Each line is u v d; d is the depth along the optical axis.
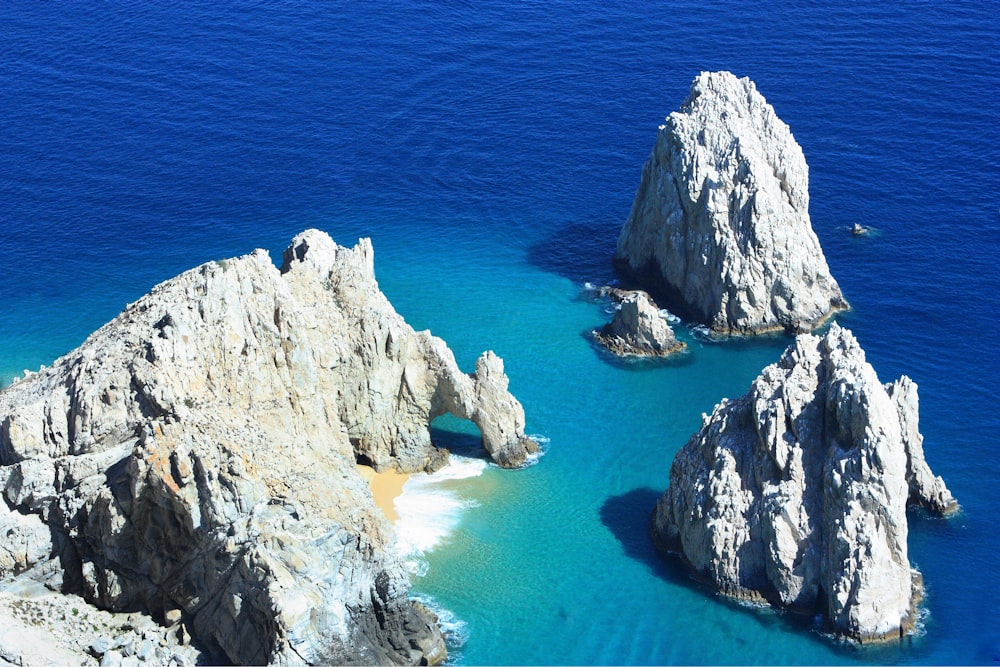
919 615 90.62
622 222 145.00
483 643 87.94
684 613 90.94
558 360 121.00
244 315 90.06
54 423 86.06
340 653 81.19
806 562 89.69
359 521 85.00
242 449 83.25
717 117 127.69
